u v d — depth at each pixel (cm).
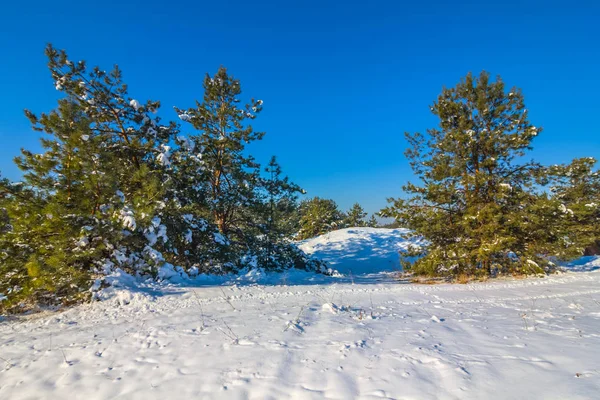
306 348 448
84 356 468
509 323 552
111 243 966
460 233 1439
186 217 1296
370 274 2002
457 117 1436
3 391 383
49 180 951
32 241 932
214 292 918
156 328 579
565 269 1443
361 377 357
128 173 1182
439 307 726
